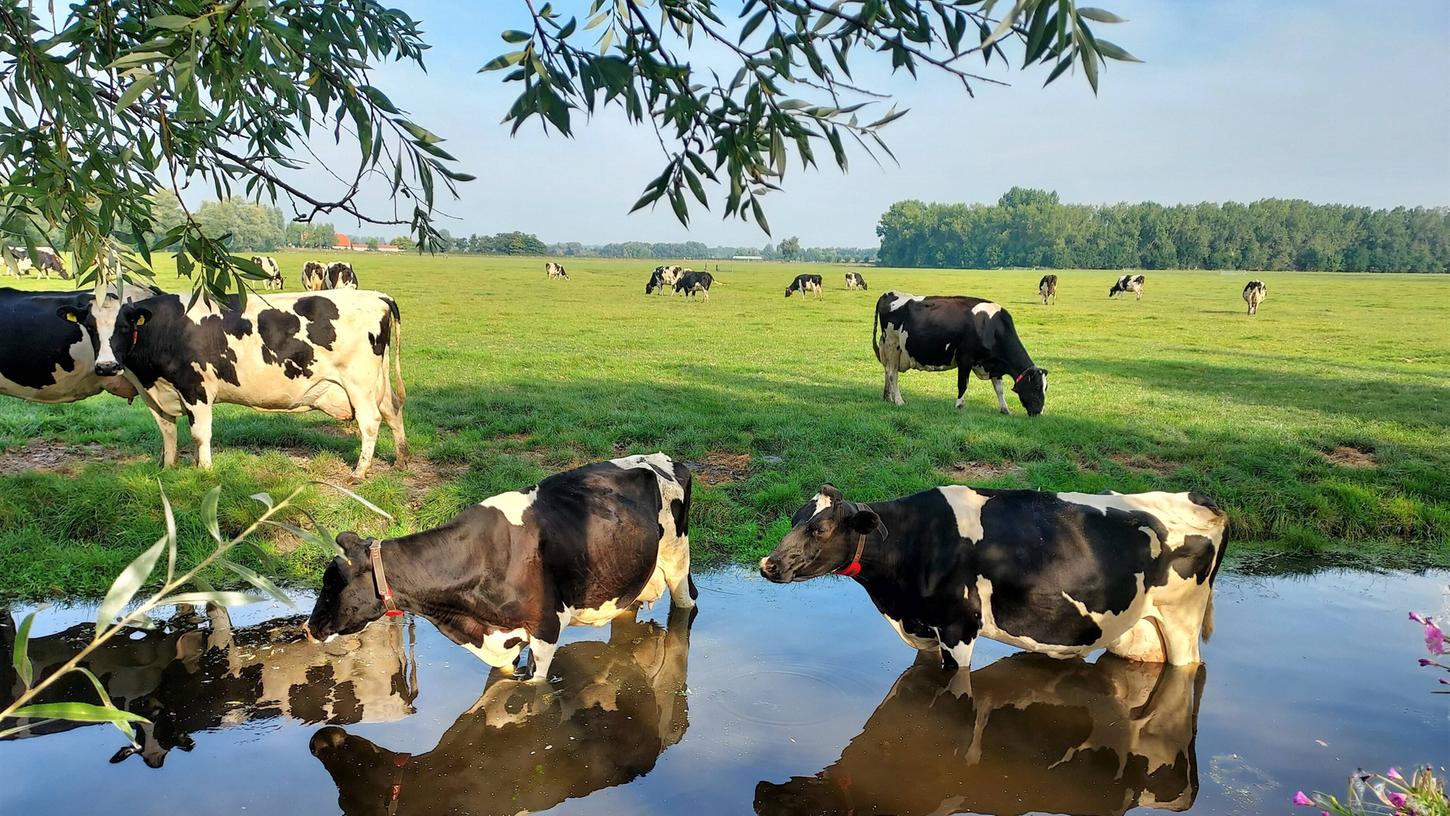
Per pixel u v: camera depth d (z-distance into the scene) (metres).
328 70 3.38
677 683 5.73
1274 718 5.26
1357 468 10.48
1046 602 5.57
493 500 5.66
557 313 33.84
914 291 59.19
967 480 10.02
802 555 5.71
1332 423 13.21
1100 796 4.55
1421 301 50.31
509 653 5.59
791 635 6.47
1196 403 15.10
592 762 4.82
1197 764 4.80
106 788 4.46
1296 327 32.69
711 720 5.29
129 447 10.35
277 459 9.55
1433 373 19.94
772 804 4.45
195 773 4.63
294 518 8.03
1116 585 5.57
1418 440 12.12
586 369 18.02
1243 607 7.05
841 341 25.69
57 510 7.91
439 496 8.80
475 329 26.47
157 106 3.31
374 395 9.53
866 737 5.12
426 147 3.37
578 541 5.76
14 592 6.76
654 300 45.09
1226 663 6.02
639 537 6.11
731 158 2.74
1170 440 11.86
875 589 5.94
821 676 5.84
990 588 5.62
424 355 19.55
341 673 5.78
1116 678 5.82
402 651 6.12
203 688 5.54
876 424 12.18
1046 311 41.50
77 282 3.65
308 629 5.26
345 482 9.23
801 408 13.77
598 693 5.62
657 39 2.58
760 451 11.23
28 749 4.80
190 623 6.46
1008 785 4.65
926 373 19.22
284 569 7.34
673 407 13.58
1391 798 3.29
